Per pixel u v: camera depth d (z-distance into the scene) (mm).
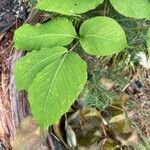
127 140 223
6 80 236
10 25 252
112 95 236
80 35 215
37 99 197
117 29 205
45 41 214
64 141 222
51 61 208
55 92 197
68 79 199
